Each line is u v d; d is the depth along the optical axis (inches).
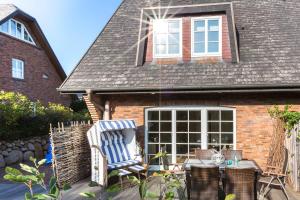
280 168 402.3
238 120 496.7
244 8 597.0
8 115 645.9
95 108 535.2
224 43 524.1
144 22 553.9
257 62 503.2
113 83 517.7
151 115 527.5
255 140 490.6
